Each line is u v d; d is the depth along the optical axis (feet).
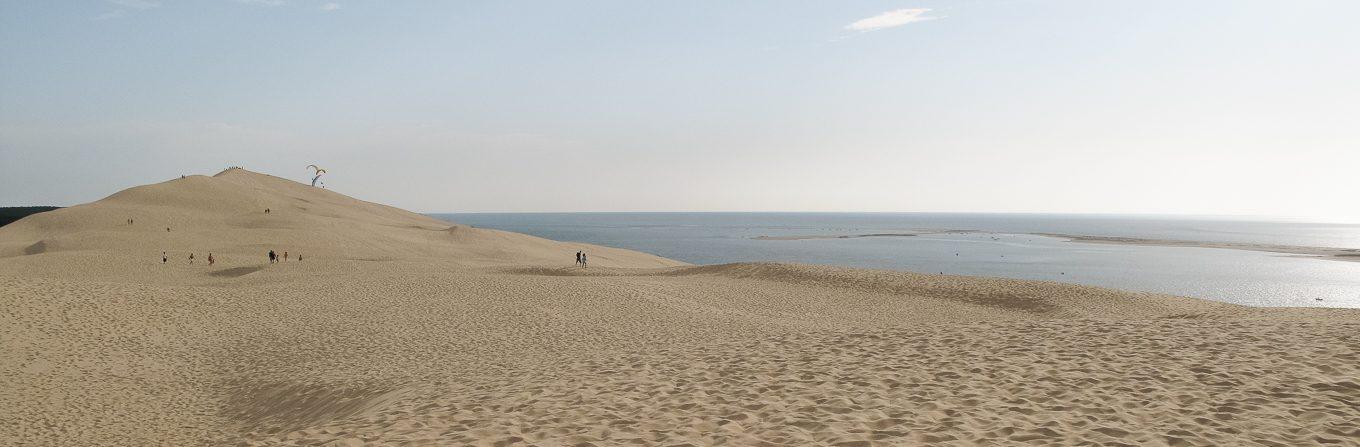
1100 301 109.19
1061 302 108.68
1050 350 39.40
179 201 304.91
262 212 288.10
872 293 120.16
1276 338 39.29
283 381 57.67
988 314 104.27
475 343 73.00
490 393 37.35
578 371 43.27
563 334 78.54
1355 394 27.58
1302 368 32.01
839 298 116.16
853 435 25.67
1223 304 108.68
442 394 38.93
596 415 30.76
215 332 81.05
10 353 66.49
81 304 84.74
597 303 102.47
